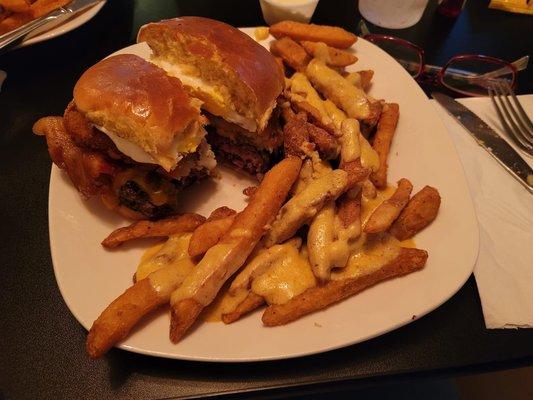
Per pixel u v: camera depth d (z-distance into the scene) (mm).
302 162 253
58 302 224
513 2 404
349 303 212
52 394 195
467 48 374
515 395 292
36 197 269
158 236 240
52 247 226
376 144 271
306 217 222
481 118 303
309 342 196
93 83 234
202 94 267
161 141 223
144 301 199
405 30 389
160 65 279
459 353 210
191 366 201
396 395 268
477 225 235
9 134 301
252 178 289
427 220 236
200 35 258
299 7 345
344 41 318
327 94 289
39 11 332
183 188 267
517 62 343
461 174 259
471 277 234
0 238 249
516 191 263
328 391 202
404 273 220
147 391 196
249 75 251
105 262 230
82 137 238
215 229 221
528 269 231
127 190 242
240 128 275
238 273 219
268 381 198
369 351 208
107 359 204
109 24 376
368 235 224
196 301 197
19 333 213
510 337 216
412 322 217
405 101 303
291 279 211
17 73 339
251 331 202
